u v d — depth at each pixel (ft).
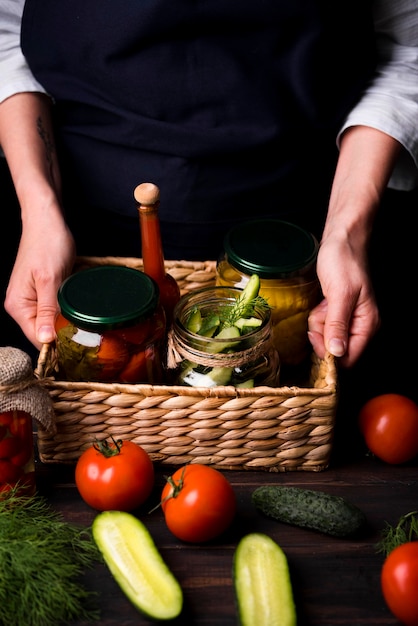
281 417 3.59
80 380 3.67
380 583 3.27
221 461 3.75
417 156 4.49
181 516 3.31
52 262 4.09
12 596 3.07
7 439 3.35
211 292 3.87
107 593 3.19
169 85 4.21
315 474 3.78
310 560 3.35
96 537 3.28
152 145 4.36
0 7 4.60
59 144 4.67
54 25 4.29
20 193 4.38
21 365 3.33
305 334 4.09
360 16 4.32
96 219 4.79
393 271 6.13
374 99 4.42
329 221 4.28
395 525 3.52
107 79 4.28
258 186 4.46
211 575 3.30
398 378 5.34
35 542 3.18
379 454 3.81
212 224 4.56
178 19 4.06
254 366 3.66
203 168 4.38
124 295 3.62
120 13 4.09
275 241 4.09
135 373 3.64
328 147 4.61
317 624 3.12
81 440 3.70
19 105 4.55
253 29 4.14
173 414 3.58
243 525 3.51
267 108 4.26
